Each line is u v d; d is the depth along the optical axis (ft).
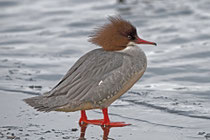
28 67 49.37
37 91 41.16
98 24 65.46
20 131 31.53
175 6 72.13
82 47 56.95
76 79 33.17
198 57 51.42
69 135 31.04
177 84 43.78
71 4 78.23
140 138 30.53
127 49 35.68
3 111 36.01
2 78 45.06
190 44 56.03
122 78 33.68
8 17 72.38
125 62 33.99
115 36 35.86
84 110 34.22
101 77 33.24
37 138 30.14
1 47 57.67
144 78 45.91
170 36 59.11
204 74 46.16
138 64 34.63
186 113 35.45
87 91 32.94
